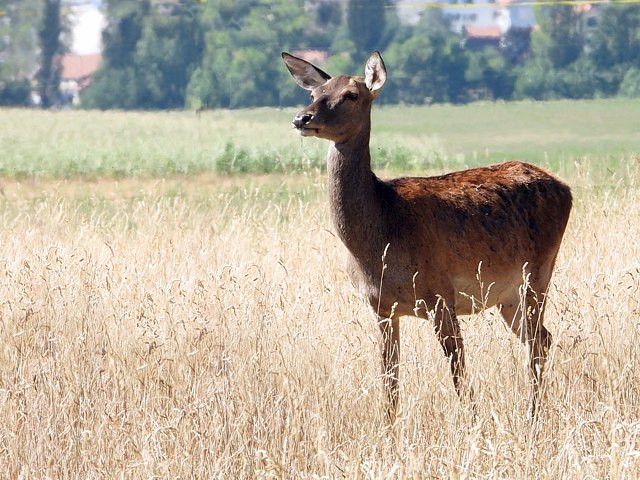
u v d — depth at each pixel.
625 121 171.12
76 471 22.86
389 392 25.02
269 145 113.44
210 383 24.64
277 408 23.83
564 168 65.31
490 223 27.53
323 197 52.62
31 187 84.81
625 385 25.20
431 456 21.83
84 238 39.84
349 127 25.88
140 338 26.61
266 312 27.53
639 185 49.00
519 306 28.67
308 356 25.78
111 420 23.53
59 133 158.50
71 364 25.81
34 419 23.73
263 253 35.28
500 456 21.16
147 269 32.72
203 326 27.34
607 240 35.53
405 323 29.41
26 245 37.31
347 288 31.59
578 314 26.45
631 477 20.67
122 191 76.69
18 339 27.31
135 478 22.02
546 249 29.16
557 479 21.27
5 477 22.53
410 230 26.28
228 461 22.52
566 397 24.23
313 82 27.98
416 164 96.62
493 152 117.56
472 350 26.08
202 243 37.34
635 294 29.56
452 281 27.16
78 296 29.66
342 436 23.52
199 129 165.12
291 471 22.27
